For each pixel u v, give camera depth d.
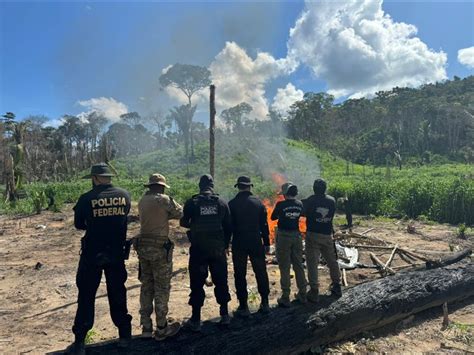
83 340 3.84
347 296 5.29
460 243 11.34
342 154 83.31
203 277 4.28
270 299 6.61
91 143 86.31
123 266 4.07
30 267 9.17
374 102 115.38
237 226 4.65
